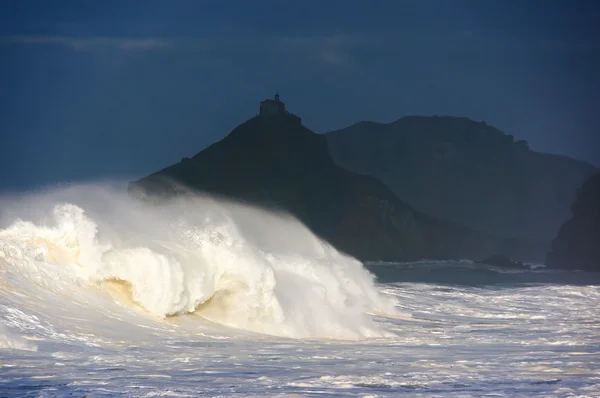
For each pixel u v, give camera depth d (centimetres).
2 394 3628
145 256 6269
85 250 6238
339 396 3819
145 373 4253
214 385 3997
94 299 5994
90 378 4041
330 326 7031
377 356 5378
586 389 4112
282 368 4638
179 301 6319
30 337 4950
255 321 6694
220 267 6675
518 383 4256
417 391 3988
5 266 5778
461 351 5841
